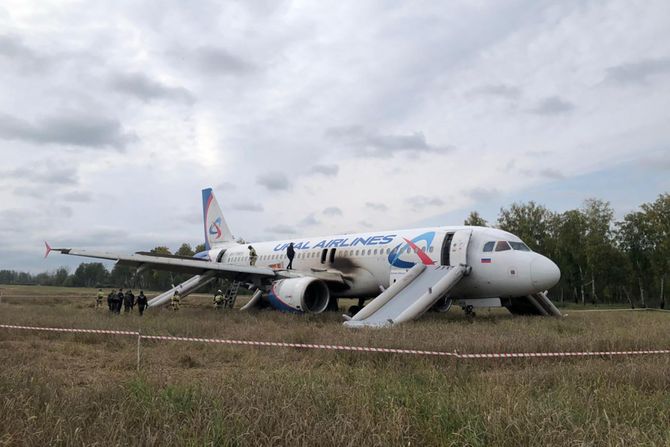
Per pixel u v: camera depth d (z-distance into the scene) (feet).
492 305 63.82
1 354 31.65
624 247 181.27
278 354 32.60
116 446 14.01
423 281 61.57
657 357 30.76
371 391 19.63
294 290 67.67
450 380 23.25
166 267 74.23
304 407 17.30
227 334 43.50
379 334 38.55
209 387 20.17
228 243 114.01
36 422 15.87
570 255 191.93
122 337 41.88
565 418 16.11
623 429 15.38
